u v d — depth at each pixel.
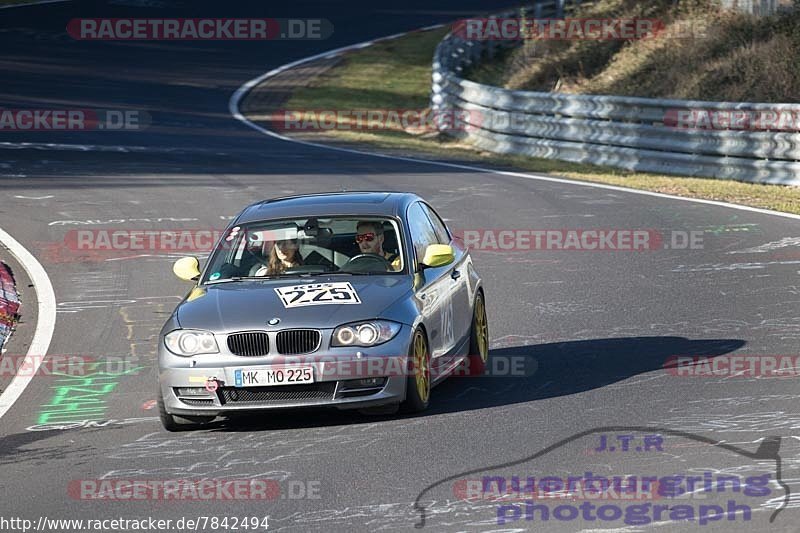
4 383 32.97
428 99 126.44
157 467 24.28
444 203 63.34
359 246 29.78
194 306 27.98
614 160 80.31
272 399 26.39
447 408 28.03
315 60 145.75
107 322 40.44
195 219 59.47
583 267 47.00
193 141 92.62
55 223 58.94
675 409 26.58
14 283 46.44
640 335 35.19
